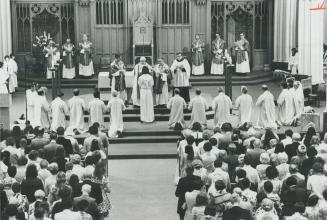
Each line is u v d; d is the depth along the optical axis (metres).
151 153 23.88
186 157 17.41
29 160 16.98
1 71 29.98
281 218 12.95
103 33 37.12
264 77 36.41
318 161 15.63
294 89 26.42
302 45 32.53
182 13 37.16
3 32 34.78
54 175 15.18
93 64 37.06
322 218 13.12
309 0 31.75
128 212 17.97
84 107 25.44
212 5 37.97
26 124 21.89
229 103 25.67
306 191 14.24
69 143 18.94
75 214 12.29
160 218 17.45
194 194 14.06
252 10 38.16
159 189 20.17
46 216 12.77
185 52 36.94
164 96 27.67
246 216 12.23
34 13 37.47
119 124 25.48
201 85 34.91
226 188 15.38
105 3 37.00
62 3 37.62
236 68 36.09
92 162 15.87
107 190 15.22
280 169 16.02
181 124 25.83
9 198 14.45
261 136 21.14
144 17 36.34
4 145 18.53
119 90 27.95
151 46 35.81
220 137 19.16
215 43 36.16
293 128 25.97
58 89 28.80
